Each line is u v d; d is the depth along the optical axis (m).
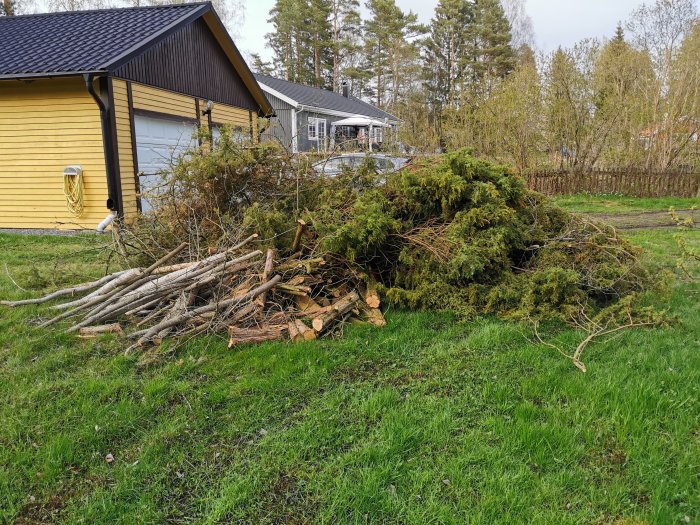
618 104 16.66
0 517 2.25
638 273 4.91
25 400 3.16
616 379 3.39
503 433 2.79
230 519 2.24
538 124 16.97
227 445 2.76
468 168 5.11
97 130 9.43
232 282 4.54
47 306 4.84
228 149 5.39
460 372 3.57
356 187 5.68
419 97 39.50
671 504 2.30
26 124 9.65
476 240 4.78
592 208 14.07
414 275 4.84
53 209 9.81
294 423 2.95
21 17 12.52
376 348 3.97
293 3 39.62
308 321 4.30
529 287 4.60
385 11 40.28
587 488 2.39
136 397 3.22
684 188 16.30
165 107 11.31
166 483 2.47
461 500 2.31
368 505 2.28
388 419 2.93
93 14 12.35
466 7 42.03
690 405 3.07
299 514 2.27
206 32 13.10
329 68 41.88
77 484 2.47
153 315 4.28
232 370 3.59
